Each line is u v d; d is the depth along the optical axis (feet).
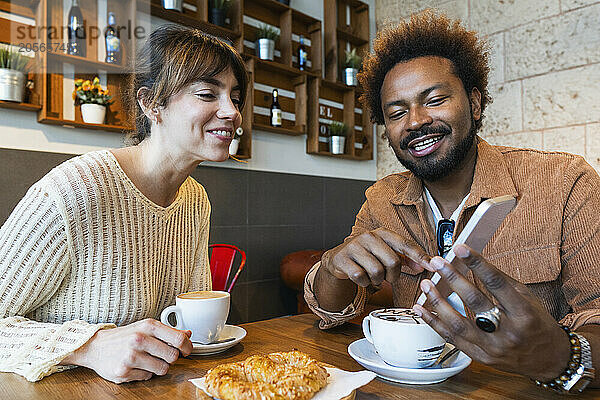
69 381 2.23
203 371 2.39
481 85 3.76
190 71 2.98
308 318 3.68
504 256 3.37
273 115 9.78
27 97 6.69
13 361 2.33
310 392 1.73
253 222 9.66
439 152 3.36
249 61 9.34
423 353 2.14
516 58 9.90
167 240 3.57
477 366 2.42
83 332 2.41
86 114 7.07
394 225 3.95
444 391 2.06
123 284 3.19
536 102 9.60
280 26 10.36
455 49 3.40
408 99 3.36
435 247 3.74
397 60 3.56
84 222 2.97
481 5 10.43
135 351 2.22
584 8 8.91
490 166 3.48
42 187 2.89
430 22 3.57
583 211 3.12
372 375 2.01
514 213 3.37
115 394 2.06
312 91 10.80
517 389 2.08
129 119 3.58
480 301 1.77
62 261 2.93
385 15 12.43
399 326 2.14
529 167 3.49
